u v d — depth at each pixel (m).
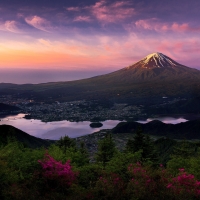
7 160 17.80
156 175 15.34
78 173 17.38
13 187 13.87
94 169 19.42
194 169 21.55
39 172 15.75
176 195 13.12
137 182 14.19
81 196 13.55
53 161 16.66
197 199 13.34
